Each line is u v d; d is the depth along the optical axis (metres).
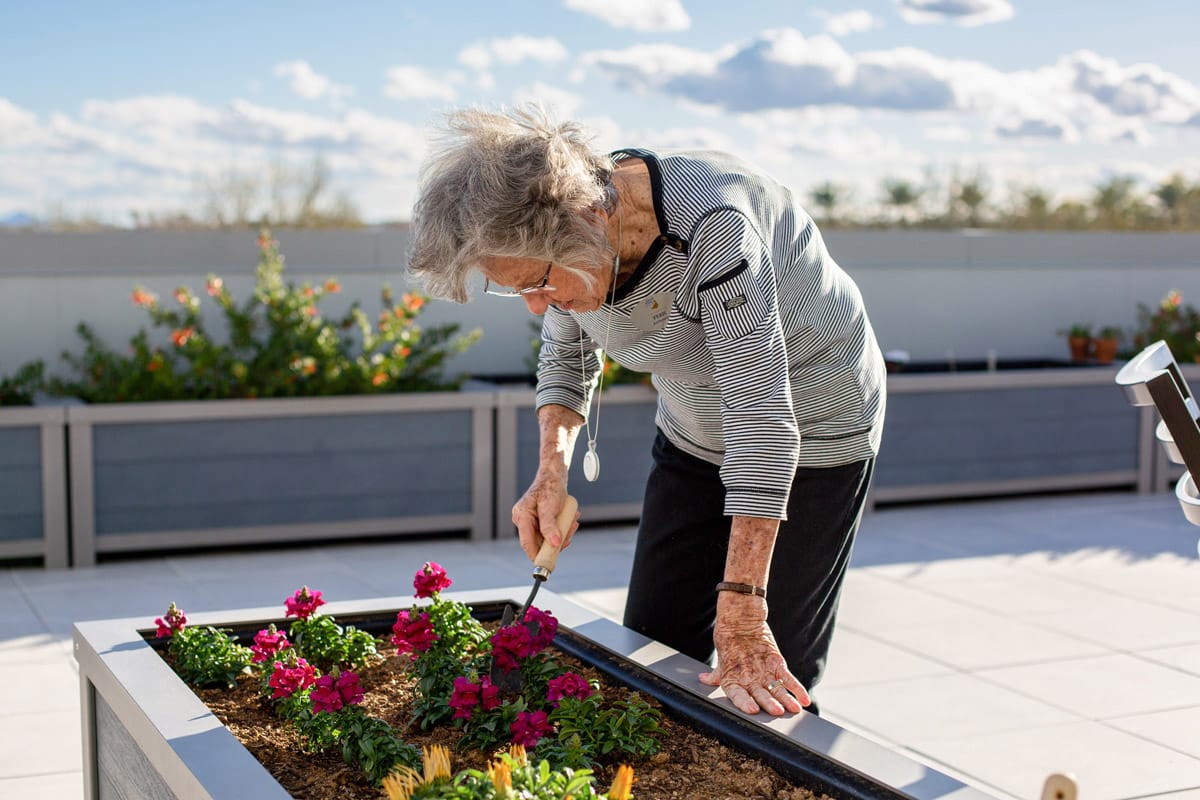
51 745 2.88
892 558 4.88
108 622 2.10
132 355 5.57
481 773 1.25
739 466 1.65
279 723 1.82
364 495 5.07
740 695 1.62
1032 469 6.16
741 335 1.65
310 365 5.04
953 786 1.36
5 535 4.62
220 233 5.75
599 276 1.69
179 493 4.82
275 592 4.34
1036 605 4.16
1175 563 4.79
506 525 5.30
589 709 1.67
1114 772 2.73
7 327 5.39
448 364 6.13
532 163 1.55
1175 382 1.68
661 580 2.20
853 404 1.99
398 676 2.05
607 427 5.38
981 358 7.17
